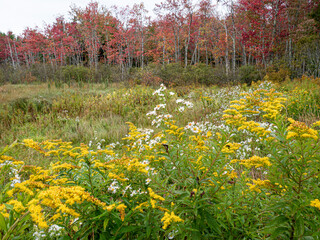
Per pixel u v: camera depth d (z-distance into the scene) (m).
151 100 9.57
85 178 1.80
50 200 1.47
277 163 1.67
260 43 23.52
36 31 39.47
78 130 7.06
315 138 1.45
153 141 2.53
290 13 27.16
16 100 10.25
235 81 17.62
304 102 6.09
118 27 37.12
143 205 1.68
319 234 1.45
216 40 35.16
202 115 6.52
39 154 4.81
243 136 4.03
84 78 24.20
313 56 18.64
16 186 1.52
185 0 31.72
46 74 23.70
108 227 1.71
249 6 24.11
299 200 1.50
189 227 1.62
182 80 17.62
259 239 1.77
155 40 42.09
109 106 9.34
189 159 2.19
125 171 2.15
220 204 1.73
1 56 51.88
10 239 1.45
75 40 43.03
